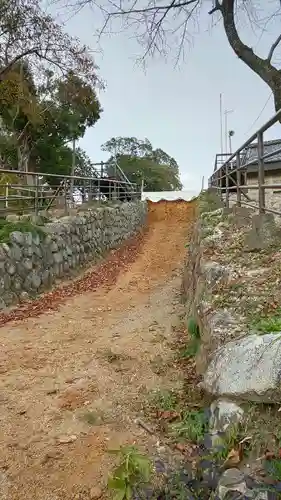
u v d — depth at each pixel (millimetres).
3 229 6891
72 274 8828
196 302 4137
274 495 1427
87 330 5109
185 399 3070
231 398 2158
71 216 9633
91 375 3717
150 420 2877
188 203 23641
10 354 4277
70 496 2197
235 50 6059
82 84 19891
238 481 1615
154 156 45250
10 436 2762
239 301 3166
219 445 1840
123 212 14750
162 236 16234
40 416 3008
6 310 6023
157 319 5547
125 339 4715
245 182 8789
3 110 20312
